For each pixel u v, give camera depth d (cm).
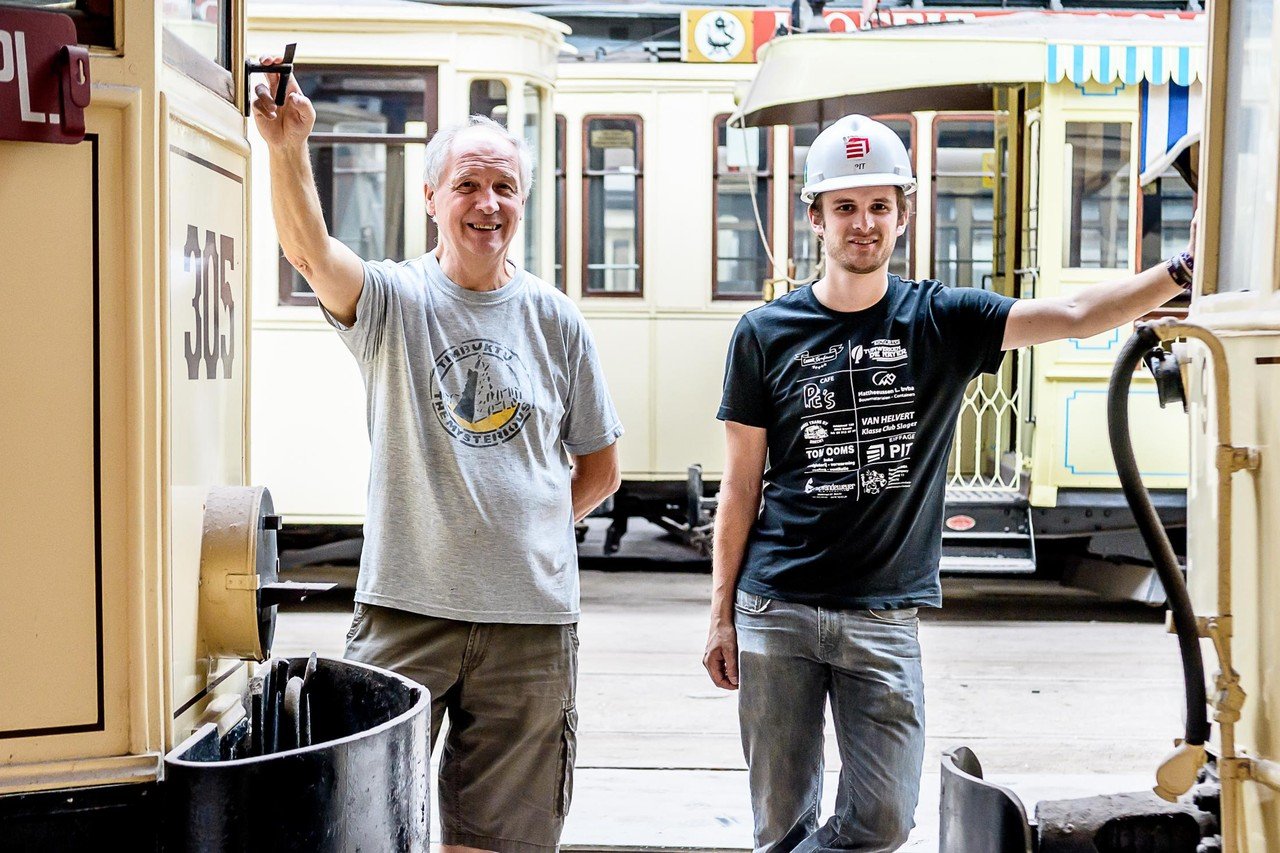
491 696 279
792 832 290
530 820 283
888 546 283
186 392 202
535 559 278
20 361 176
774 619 285
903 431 280
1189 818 217
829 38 760
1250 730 208
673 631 718
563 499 288
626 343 912
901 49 751
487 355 279
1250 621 208
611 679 616
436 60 743
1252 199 223
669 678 618
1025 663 658
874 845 283
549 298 292
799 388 285
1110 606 804
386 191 745
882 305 286
